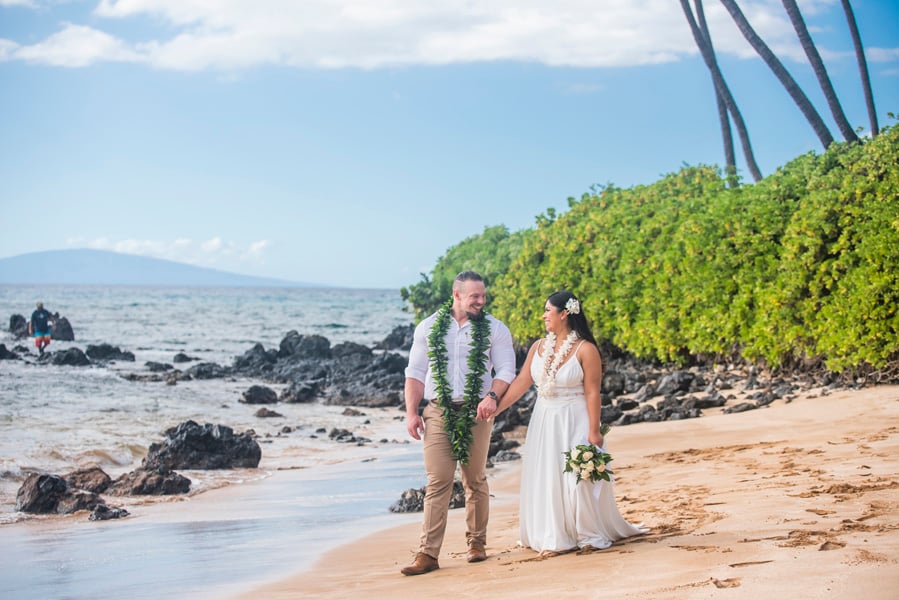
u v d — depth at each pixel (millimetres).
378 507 10305
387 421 20875
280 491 11625
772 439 11422
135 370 32000
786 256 17484
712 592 4461
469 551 6750
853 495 6715
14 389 22828
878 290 14906
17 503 10453
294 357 37656
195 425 13945
